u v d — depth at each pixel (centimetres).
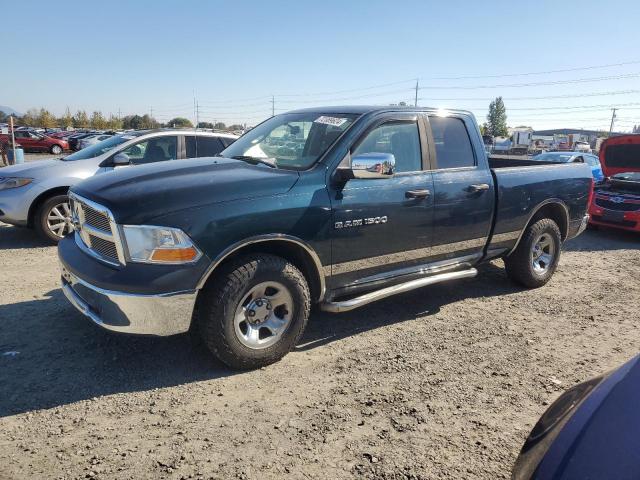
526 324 477
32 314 455
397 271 445
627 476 154
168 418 305
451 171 474
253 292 355
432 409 324
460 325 469
